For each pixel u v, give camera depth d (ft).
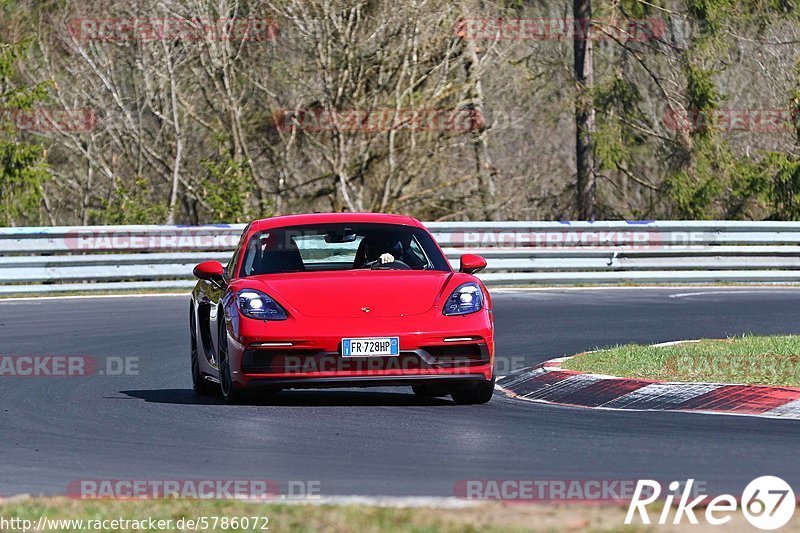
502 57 308.81
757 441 75.20
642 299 191.01
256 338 90.74
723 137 339.57
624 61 346.54
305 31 291.38
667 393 94.89
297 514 55.06
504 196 341.21
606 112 334.03
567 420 86.48
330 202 324.39
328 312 91.61
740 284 223.51
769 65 343.05
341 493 61.87
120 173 345.92
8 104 295.07
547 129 356.59
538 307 179.73
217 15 302.66
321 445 77.05
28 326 160.45
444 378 91.71
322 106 300.40
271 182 325.62
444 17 297.74
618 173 354.33
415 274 97.55
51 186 363.97
